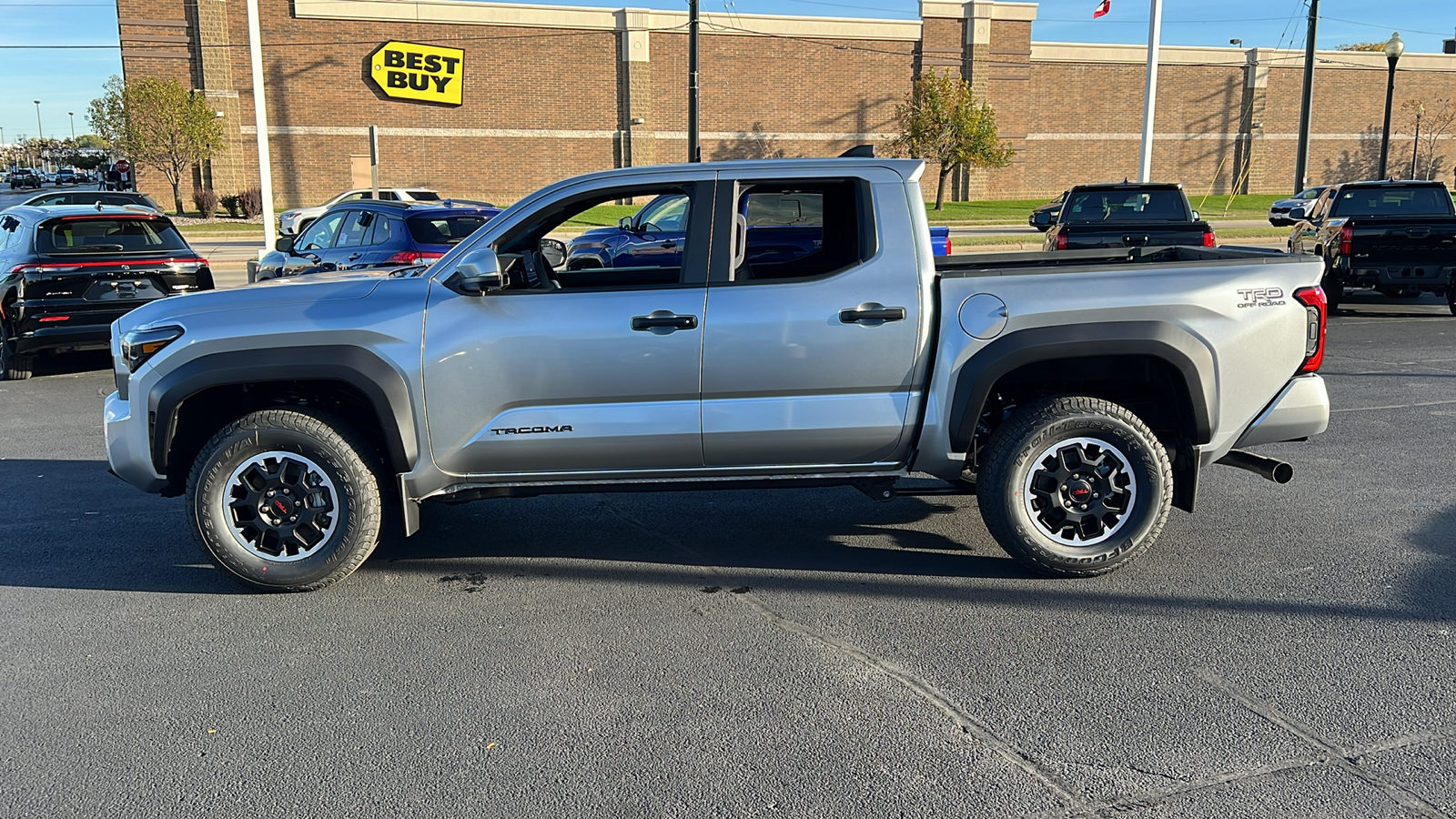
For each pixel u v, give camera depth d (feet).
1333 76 167.12
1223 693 12.47
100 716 12.23
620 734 11.68
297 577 15.88
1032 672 13.15
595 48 133.90
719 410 15.76
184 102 115.75
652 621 14.96
